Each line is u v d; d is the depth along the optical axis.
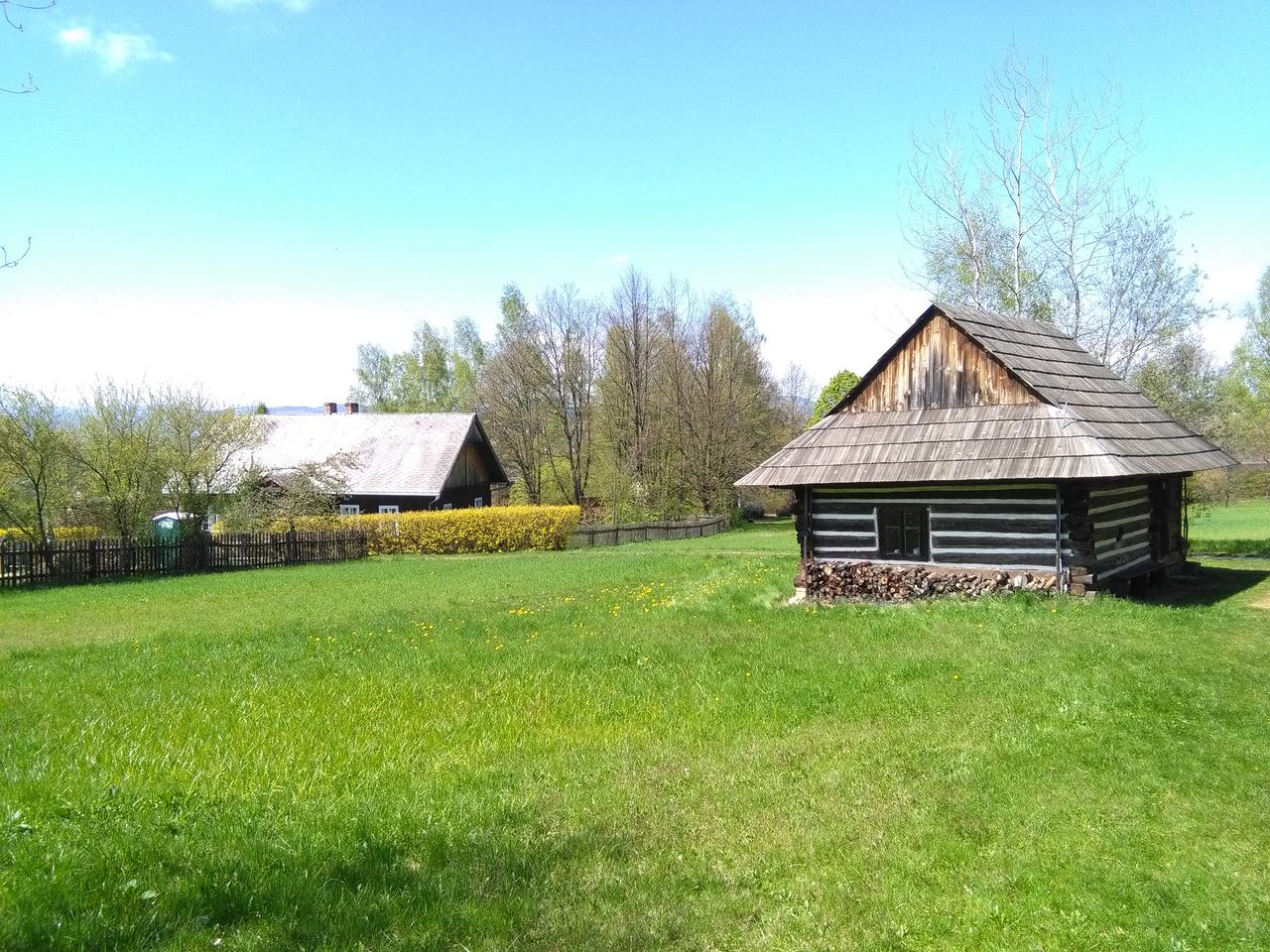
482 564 33.12
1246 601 16.38
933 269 33.41
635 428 58.31
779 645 13.06
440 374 82.75
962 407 18.16
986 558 17.14
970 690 10.01
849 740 8.44
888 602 17.41
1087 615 14.16
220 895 5.32
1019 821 6.52
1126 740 8.20
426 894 5.43
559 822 6.57
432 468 47.50
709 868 5.86
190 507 35.81
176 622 18.48
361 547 39.56
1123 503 18.45
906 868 5.82
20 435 30.16
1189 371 28.88
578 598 20.30
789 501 63.72
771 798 7.02
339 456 43.44
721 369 58.38
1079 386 18.92
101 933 4.86
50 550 27.83
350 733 8.82
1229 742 8.16
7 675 12.20
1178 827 6.40
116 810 6.62
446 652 13.25
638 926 5.13
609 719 9.39
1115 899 5.41
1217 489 51.84
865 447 18.31
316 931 4.99
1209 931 5.07
